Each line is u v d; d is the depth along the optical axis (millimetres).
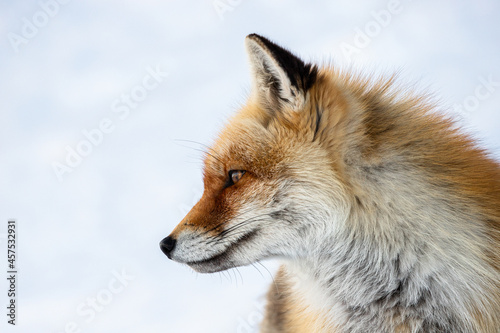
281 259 4578
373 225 4094
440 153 4188
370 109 4375
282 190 4227
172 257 4531
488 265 3887
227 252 4383
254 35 4266
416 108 4523
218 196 4477
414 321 4094
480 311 3865
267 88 4438
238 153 4398
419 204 3992
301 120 4238
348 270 4336
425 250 3951
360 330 4387
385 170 4098
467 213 3963
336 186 4129
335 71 4938
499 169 4492
